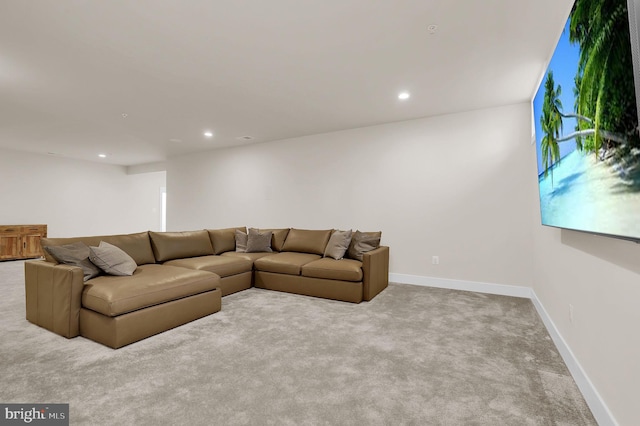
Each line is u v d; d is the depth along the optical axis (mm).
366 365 2057
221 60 2805
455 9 2100
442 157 4254
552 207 2078
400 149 4555
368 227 4785
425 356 2188
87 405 1595
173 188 7184
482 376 1921
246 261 4074
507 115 3869
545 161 2236
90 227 7992
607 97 1141
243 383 1825
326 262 3762
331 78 3158
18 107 3980
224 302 3490
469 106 3920
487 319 2949
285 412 1562
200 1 2025
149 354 2186
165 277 2762
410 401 1662
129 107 3998
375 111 4121
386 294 3852
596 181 1315
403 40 2473
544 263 2936
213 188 6555
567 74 1603
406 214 4492
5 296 3637
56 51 2643
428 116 4320
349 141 4977
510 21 2223
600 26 1166
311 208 5332
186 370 1968
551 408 1610
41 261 2807
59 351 2209
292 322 2857
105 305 2273
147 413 1538
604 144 1206
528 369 2008
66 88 3396
